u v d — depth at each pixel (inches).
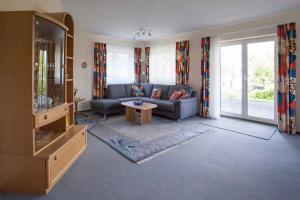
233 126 174.1
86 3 133.0
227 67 207.0
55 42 94.1
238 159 107.9
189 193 77.2
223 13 155.8
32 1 96.8
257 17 165.9
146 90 260.8
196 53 220.1
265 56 178.1
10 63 74.2
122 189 79.6
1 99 74.9
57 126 102.0
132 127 170.4
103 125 176.4
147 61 276.7
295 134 152.6
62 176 88.5
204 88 209.5
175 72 241.9
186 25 192.1
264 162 104.3
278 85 158.7
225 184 83.5
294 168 97.7
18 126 74.7
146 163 102.9
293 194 76.6
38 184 75.1
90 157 109.7
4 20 73.7
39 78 82.9
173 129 164.9
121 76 266.4
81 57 230.8
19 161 75.2
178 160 106.6
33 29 73.5
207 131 159.5
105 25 192.5
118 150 118.9
